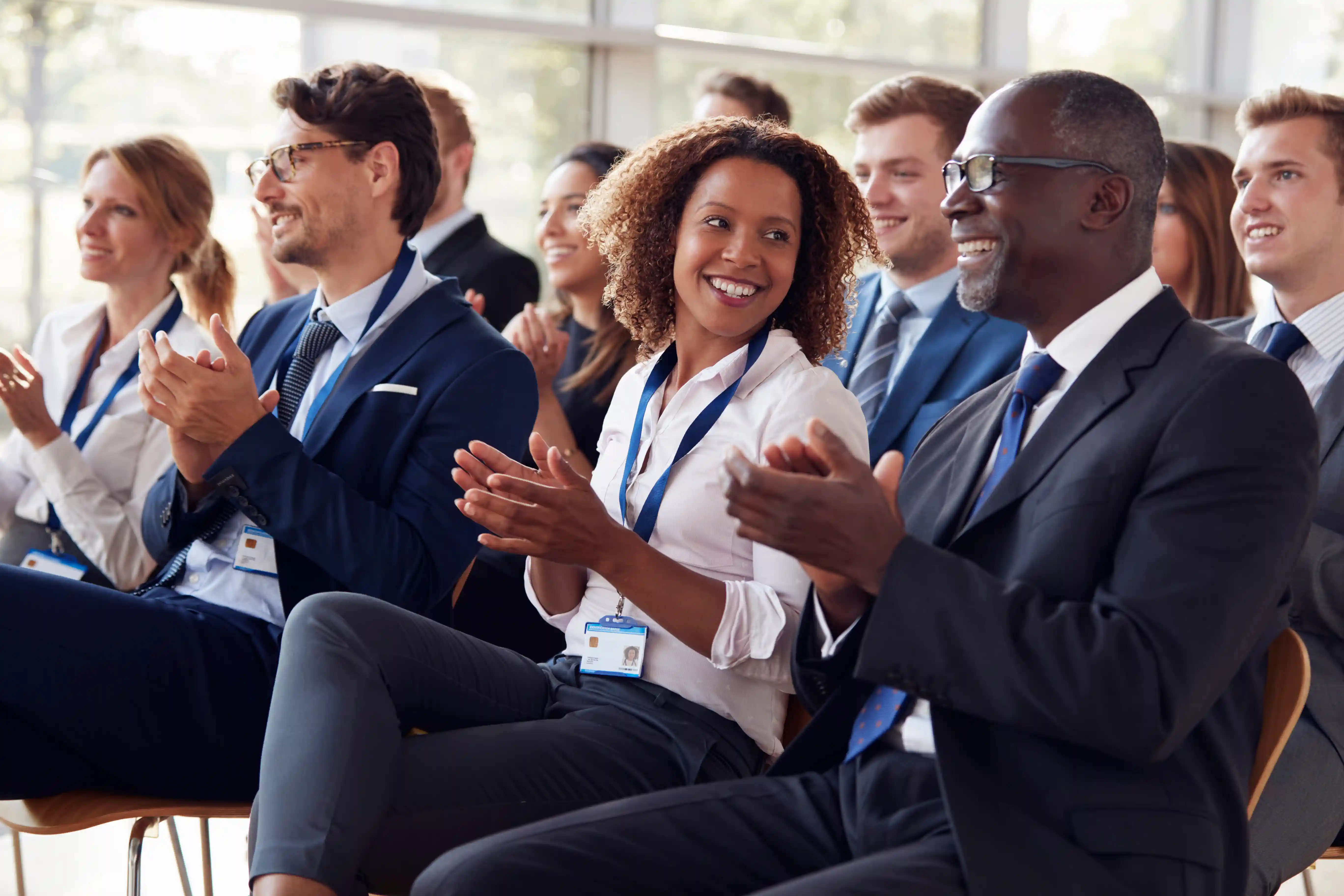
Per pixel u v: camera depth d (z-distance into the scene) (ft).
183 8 13.66
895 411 8.68
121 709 6.23
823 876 4.04
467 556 6.70
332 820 4.71
